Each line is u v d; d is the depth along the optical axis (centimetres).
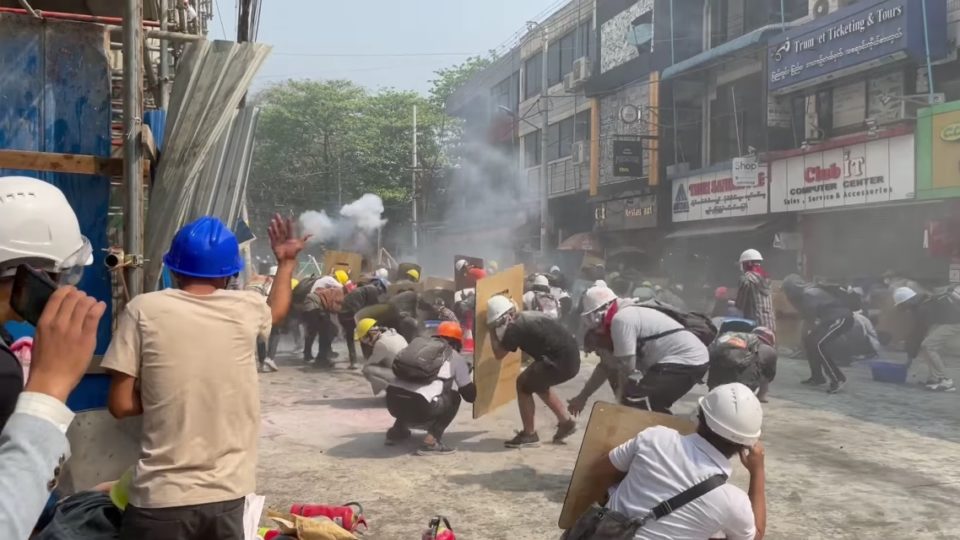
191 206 443
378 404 857
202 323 266
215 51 402
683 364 557
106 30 404
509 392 743
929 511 513
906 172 1384
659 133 2178
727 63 1989
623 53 2406
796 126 1744
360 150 3875
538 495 543
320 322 1120
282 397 897
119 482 271
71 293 136
